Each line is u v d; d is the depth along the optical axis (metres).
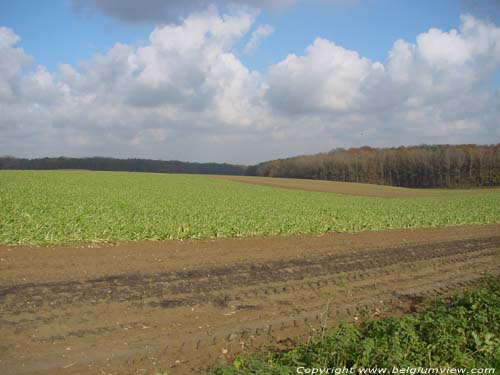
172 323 6.96
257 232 17.28
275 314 7.69
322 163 104.88
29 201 22.62
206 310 7.66
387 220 24.30
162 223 17.41
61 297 7.75
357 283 10.11
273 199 37.91
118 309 7.38
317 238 16.84
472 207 37.22
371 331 6.64
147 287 8.73
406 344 5.86
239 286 9.23
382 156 100.25
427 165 95.81
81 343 6.01
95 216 18.17
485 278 10.55
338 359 5.43
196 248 13.16
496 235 20.69
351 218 24.20
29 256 10.59
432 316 7.13
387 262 12.70
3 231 13.40
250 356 5.76
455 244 17.14
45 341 5.98
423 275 11.31
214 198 34.34
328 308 8.18
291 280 9.98
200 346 6.18
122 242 13.60
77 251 11.62
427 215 28.77
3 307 7.06
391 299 9.02
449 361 5.69
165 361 5.67
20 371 5.15
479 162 92.19
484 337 6.30
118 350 5.88
